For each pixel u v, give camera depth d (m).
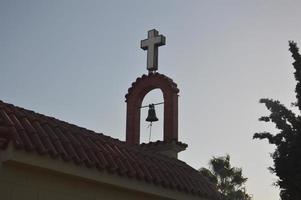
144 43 16.20
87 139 10.39
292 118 10.99
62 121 10.89
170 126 14.73
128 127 15.29
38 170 8.98
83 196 9.69
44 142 9.05
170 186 11.09
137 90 15.60
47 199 9.06
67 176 9.36
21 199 8.68
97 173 9.62
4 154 8.41
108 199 10.12
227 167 33.94
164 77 15.25
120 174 10.02
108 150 10.54
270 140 11.00
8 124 8.67
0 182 8.45
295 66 11.24
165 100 15.14
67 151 9.30
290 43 11.41
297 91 11.15
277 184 10.95
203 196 11.95
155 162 11.84
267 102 11.21
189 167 13.21
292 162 10.67
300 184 10.45
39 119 9.87
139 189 10.41
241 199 32.97
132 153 11.42
